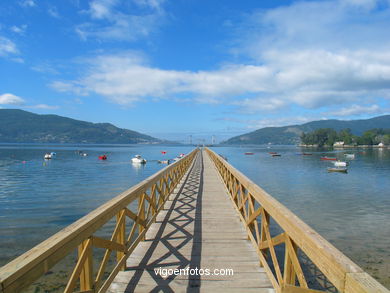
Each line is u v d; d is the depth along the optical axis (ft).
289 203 40.96
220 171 36.83
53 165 104.37
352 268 3.89
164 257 11.06
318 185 60.18
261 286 8.84
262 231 10.03
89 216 6.46
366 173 87.10
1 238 23.62
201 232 14.28
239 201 16.84
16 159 133.39
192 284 8.93
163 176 18.60
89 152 217.15
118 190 49.11
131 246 10.47
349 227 28.91
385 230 27.86
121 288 8.66
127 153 217.36
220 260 10.80
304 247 5.44
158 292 8.44
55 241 4.80
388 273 18.62
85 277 6.47
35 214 31.96
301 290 5.72
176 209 19.30
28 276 4.04
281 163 131.44
